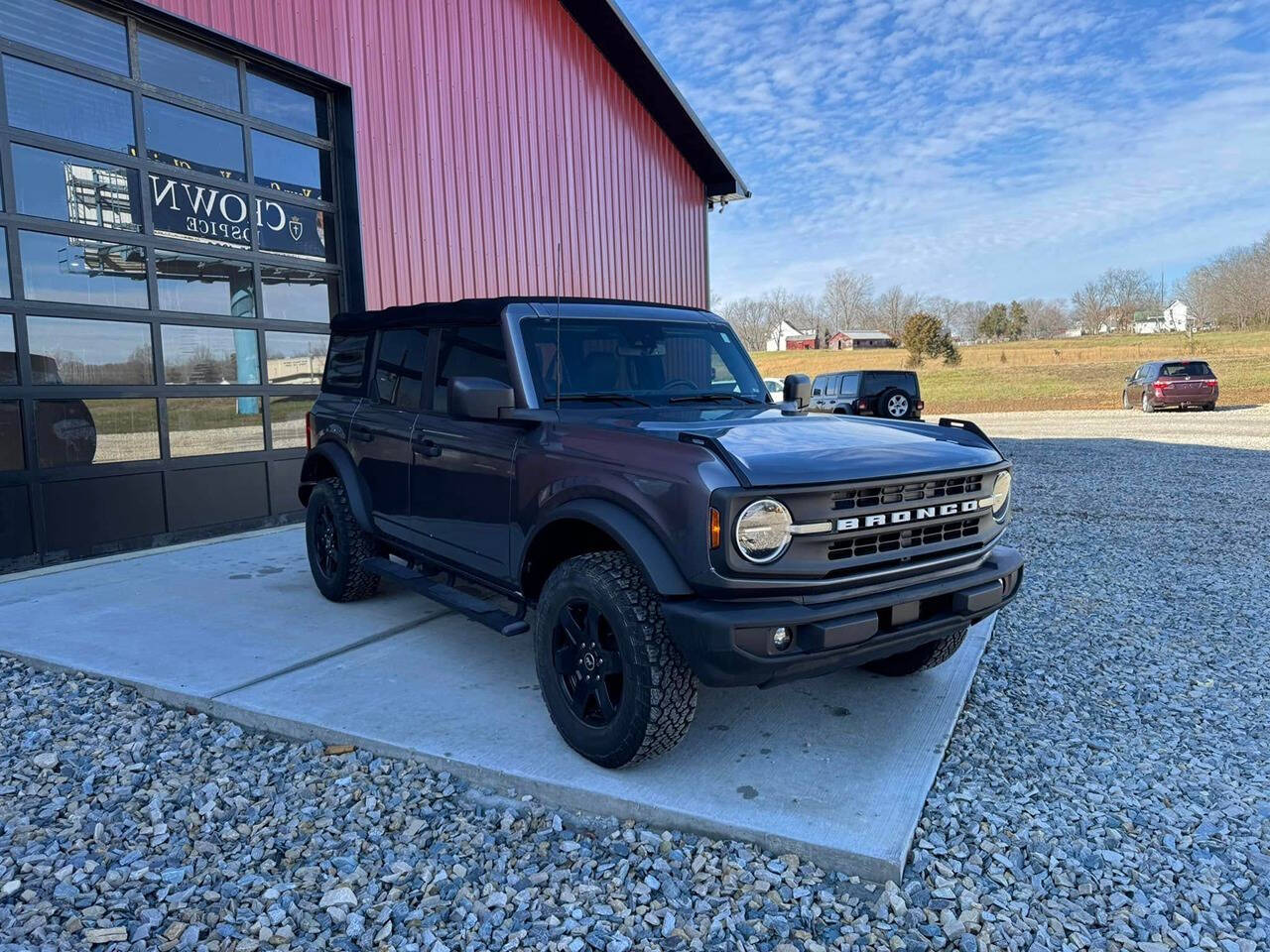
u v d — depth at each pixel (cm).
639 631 304
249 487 836
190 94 780
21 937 241
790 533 287
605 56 1344
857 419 399
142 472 738
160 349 752
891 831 283
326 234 919
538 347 397
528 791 321
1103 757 351
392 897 260
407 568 494
